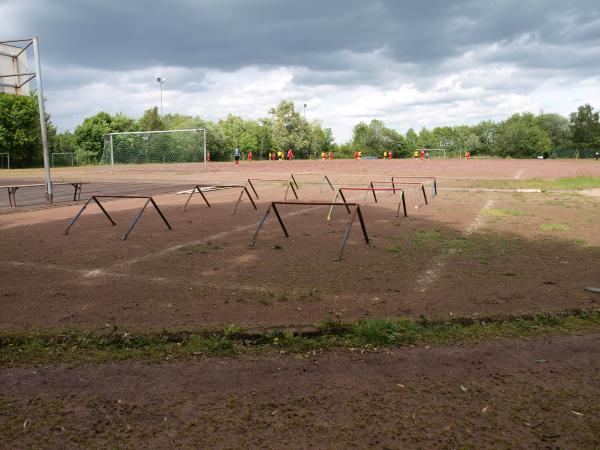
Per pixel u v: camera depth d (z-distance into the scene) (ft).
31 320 15.56
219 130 220.64
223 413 10.21
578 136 255.70
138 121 244.01
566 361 12.60
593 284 19.54
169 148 176.76
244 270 21.99
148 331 14.48
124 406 10.54
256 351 13.30
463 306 16.85
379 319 15.21
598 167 123.03
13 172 131.44
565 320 15.44
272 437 9.36
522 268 22.24
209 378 11.78
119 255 25.07
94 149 226.17
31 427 9.75
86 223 35.99
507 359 12.72
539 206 45.93
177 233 31.73
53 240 29.25
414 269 22.13
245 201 51.37
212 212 42.37
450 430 9.54
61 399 10.84
